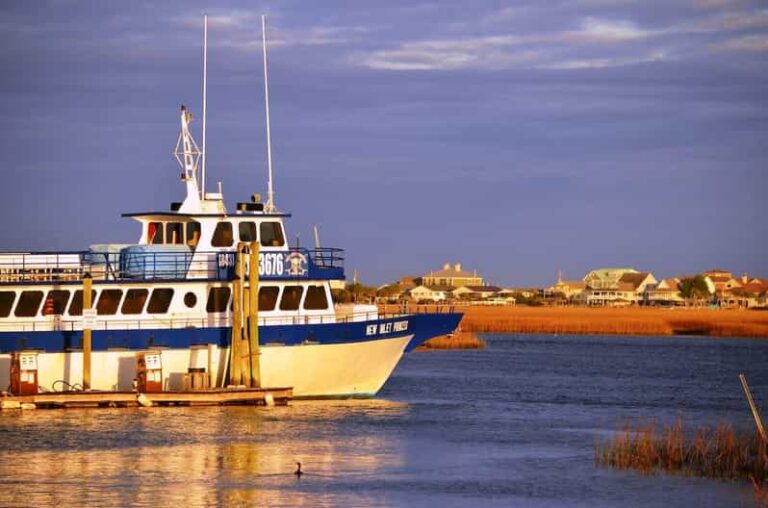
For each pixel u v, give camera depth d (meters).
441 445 59.16
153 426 61.19
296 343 68.62
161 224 70.50
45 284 66.06
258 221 69.75
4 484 48.53
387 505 46.38
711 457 54.75
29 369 64.25
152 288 67.06
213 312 67.94
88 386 64.94
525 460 55.47
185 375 66.19
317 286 70.25
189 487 48.56
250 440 58.41
